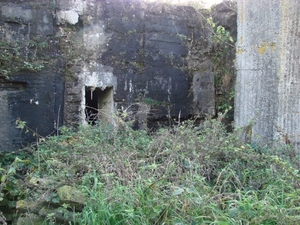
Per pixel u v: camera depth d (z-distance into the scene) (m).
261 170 3.72
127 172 3.44
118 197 2.96
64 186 3.10
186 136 4.22
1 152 4.78
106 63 5.93
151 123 6.31
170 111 6.46
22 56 5.22
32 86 5.30
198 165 3.62
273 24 4.58
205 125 4.77
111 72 5.96
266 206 2.80
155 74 6.36
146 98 6.24
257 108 4.79
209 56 6.90
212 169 3.75
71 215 2.93
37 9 5.36
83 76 5.73
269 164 3.79
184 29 6.66
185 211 2.79
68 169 3.55
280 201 3.14
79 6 5.71
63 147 4.34
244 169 3.76
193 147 3.89
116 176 3.43
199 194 3.03
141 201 2.90
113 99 5.97
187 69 6.68
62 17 5.58
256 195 3.09
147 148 4.05
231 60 6.80
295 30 4.46
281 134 4.52
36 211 3.05
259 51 4.76
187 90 6.66
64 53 5.61
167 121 6.47
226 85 6.80
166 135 4.14
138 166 3.70
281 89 4.52
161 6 6.43
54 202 3.02
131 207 2.81
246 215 2.79
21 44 5.22
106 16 5.95
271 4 4.60
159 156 3.90
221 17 6.90
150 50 6.32
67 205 2.96
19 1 5.22
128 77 6.11
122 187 3.09
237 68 5.09
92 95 6.39
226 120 6.58
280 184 3.40
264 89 4.71
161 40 6.43
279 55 4.52
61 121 5.54
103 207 2.86
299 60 4.49
